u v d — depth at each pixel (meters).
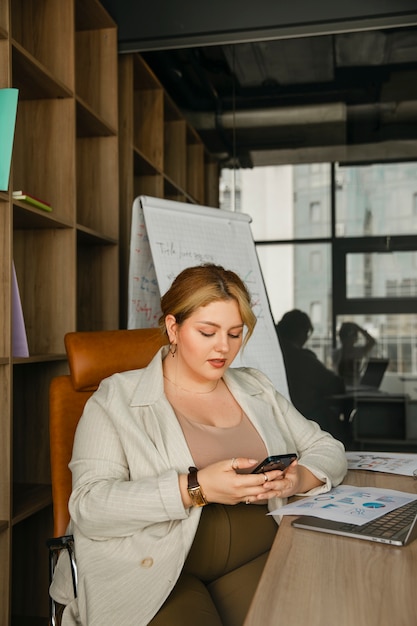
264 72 3.32
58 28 2.58
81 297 3.05
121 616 1.17
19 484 2.58
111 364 1.79
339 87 3.26
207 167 3.38
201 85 3.38
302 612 0.80
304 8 3.14
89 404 1.46
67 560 1.42
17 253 2.57
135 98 3.46
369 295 3.24
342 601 0.83
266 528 1.42
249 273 2.87
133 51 3.25
